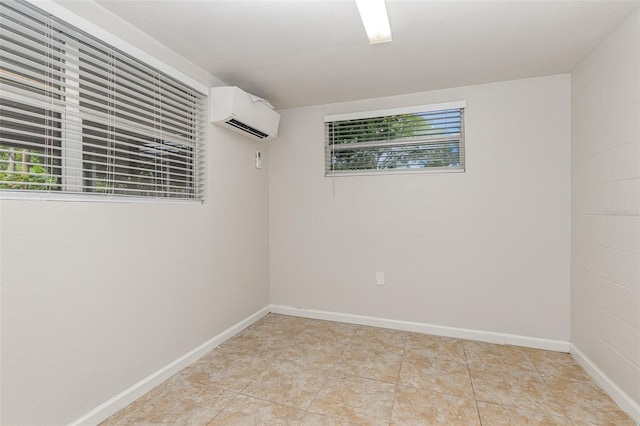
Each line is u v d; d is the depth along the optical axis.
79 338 1.57
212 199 2.53
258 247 3.21
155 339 2.01
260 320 3.20
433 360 2.36
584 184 2.26
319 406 1.80
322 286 3.26
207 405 1.81
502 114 2.66
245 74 2.51
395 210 2.99
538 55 2.21
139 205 1.91
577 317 2.36
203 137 2.46
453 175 2.81
